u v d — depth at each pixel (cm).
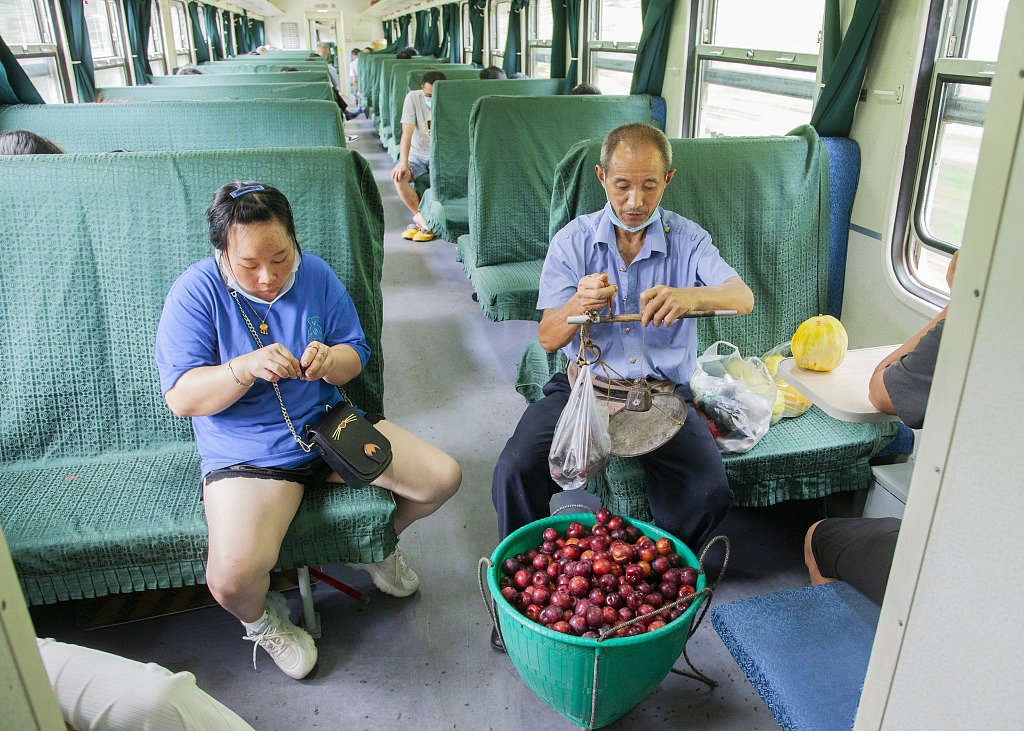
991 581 82
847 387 180
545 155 388
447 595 229
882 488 232
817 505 262
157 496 202
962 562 85
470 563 243
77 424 228
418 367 385
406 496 209
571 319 194
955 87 249
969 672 87
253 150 233
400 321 449
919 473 90
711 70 412
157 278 227
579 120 398
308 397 201
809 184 275
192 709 123
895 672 99
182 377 186
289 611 214
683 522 210
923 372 148
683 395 224
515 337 424
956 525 85
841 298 302
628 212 208
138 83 748
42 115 362
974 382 81
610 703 169
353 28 2466
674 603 165
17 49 482
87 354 226
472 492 279
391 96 875
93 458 228
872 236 283
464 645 211
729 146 267
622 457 211
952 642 88
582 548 190
